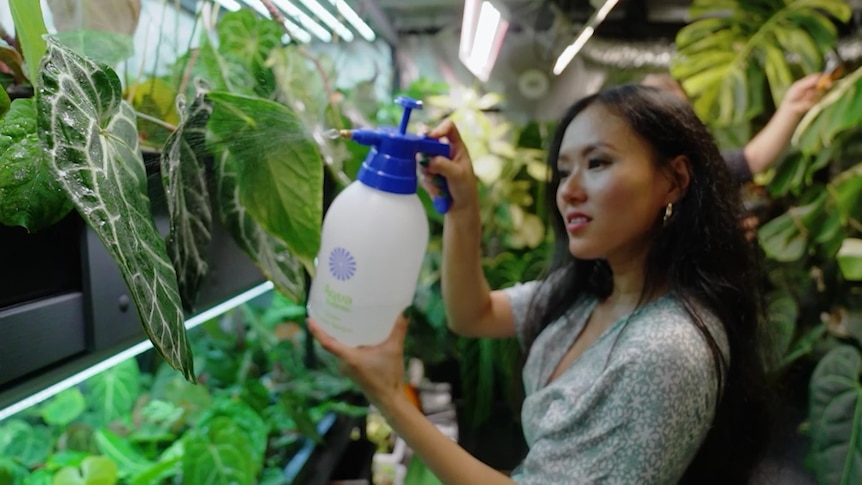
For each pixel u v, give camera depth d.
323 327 0.69
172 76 0.71
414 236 0.67
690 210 0.80
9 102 0.46
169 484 0.97
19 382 0.53
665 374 0.69
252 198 0.65
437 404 2.02
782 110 1.60
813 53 1.77
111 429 1.04
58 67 0.37
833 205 1.52
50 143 0.34
